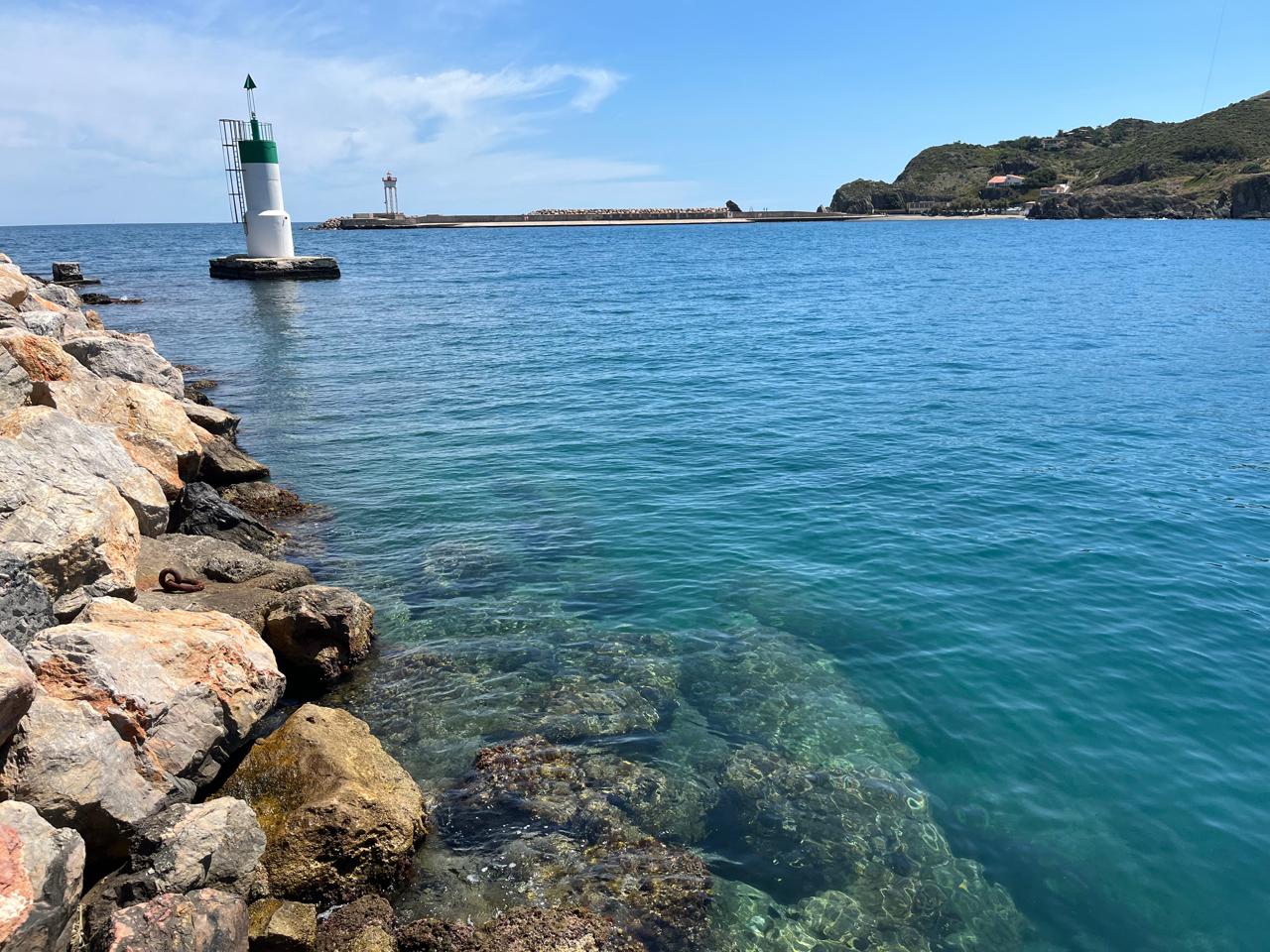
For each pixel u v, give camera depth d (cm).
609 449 1917
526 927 624
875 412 2192
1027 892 691
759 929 652
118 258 9500
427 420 2194
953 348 3097
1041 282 5594
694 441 1964
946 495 1573
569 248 11175
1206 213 16512
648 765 837
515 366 2912
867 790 806
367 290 5691
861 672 1002
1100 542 1346
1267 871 705
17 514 800
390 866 677
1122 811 774
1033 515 1467
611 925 641
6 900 475
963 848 736
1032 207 19488
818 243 11888
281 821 675
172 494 1312
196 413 1791
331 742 749
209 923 562
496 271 7319
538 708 932
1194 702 933
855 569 1275
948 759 850
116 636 729
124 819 609
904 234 14425
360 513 1552
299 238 14675
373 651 1055
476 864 704
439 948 607
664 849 728
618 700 946
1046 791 802
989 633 1084
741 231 16812
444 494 1647
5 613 679
